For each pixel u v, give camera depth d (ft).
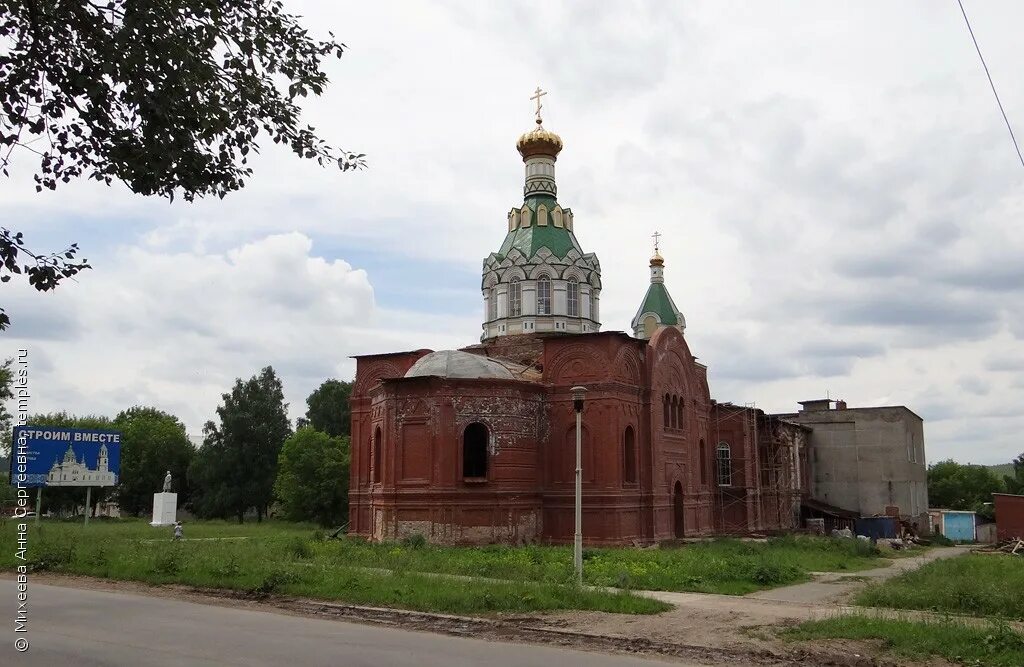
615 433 132.05
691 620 58.23
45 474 159.22
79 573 86.33
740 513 179.73
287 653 44.29
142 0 41.06
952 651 46.34
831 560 119.24
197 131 45.29
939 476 396.16
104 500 311.27
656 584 78.48
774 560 102.58
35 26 41.06
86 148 43.83
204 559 85.87
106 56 40.88
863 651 47.83
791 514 205.87
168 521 207.00
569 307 172.65
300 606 65.26
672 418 153.69
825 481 224.94
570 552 109.50
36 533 123.54
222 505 281.13
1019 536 177.58
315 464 253.03
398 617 60.34
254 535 169.68
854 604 68.39
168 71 42.88
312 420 327.06
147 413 368.68
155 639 48.24
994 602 63.26
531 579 77.05
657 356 146.72
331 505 250.37
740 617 59.36
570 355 136.56
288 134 48.93
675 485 152.97
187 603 66.13
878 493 219.20
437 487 123.13
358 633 52.42
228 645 46.47
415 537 118.62
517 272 172.65
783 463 201.57
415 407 126.93
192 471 295.07
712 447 177.58
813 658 46.78
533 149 180.34
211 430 290.56
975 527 234.58
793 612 62.28
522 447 130.21
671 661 46.44
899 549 168.04
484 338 178.50
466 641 50.72
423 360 135.13
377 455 133.39
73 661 41.32
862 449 222.48
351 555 98.07
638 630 54.49
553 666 42.70
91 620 55.77
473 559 96.99
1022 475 399.44
